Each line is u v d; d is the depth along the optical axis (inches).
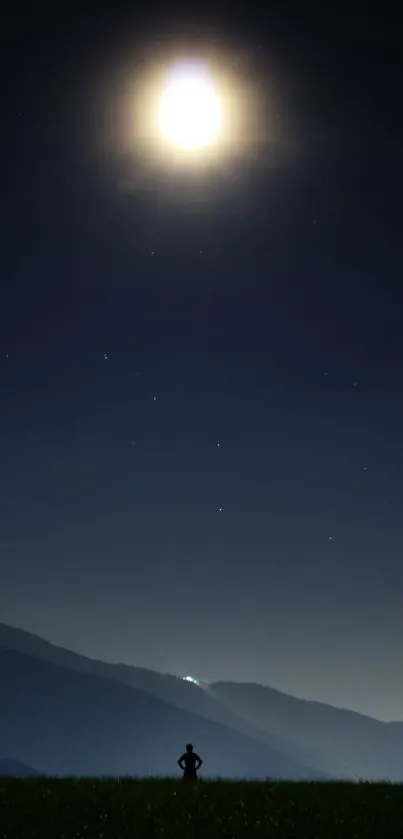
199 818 1112.8
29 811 1132.5
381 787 1481.3
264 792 1366.9
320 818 1131.9
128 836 997.8
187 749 1680.6
